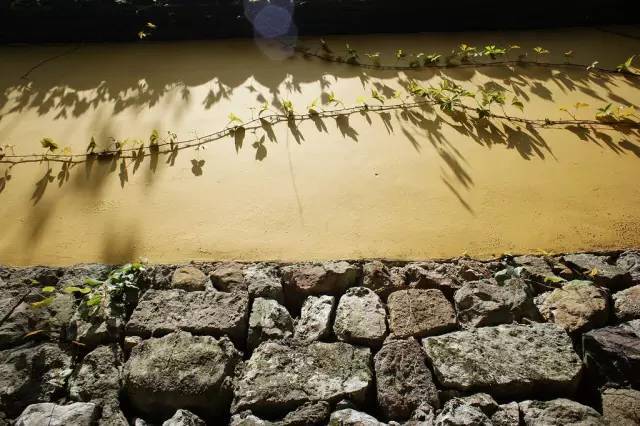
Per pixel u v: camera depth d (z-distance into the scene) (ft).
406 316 7.43
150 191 9.86
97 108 12.02
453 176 10.03
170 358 6.79
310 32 14.66
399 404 6.34
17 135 11.27
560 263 8.32
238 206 9.48
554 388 6.48
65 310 7.65
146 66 13.44
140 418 6.40
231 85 12.66
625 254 8.45
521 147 10.73
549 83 12.71
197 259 8.50
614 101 12.00
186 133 11.22
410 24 14.76
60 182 10.09
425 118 11.53
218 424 6.50
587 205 9.37
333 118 11.58
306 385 6.52
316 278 8.03
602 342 6.79
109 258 8.54
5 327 7.38
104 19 14.23
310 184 9.91
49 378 6.75
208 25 14.35
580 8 14.64
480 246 8.63
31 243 8.84
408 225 9.04
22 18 14.15
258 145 10.89
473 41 14.38
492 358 6.71
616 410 6.18
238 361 6.88
